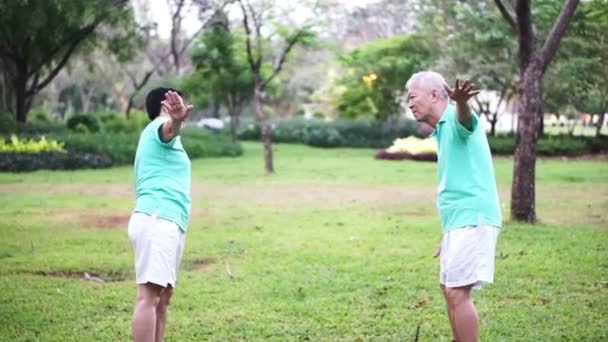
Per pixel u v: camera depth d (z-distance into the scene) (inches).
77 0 871.7
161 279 157.1
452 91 150.1
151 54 1473.9
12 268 281.9
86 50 1079.0
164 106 162.2
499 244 327.6
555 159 954.1
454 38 981.8
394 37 1138.7
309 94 1871.3
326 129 1285.7
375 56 1131.9
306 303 229.1
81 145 847.7
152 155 164.7
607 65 953.5
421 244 335.9
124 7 1005.2
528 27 378.6
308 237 357.7
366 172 749.9
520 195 394.3
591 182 630.5
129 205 489.7
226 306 227.1
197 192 572.7
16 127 968.3
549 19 831.1
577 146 1005.8
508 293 238.1
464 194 157.5
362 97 1228.5
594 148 1030.4
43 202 499.2
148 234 157.9
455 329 158.7
